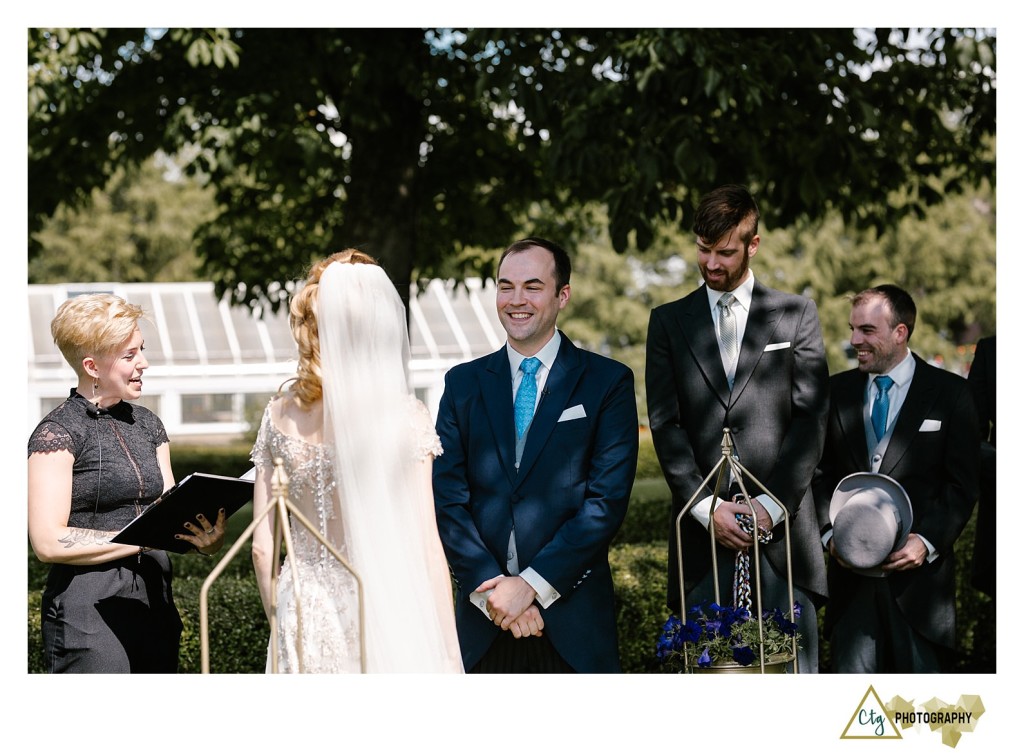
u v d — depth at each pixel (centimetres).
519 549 358
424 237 998
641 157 644
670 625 350
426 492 303
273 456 302
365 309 298
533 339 368
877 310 418
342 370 295
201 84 833
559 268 367
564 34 715
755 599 393
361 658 280
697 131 643
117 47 809
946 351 2516
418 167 827
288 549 273
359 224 803
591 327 2516
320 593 296
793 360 402
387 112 789
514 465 363
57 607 348
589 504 355
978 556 456
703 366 401
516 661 362
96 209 2778
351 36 748
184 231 2817
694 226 397
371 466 293
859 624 414
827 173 721
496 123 934
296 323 304
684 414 405
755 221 396
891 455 417
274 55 782
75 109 826
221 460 1366
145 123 869
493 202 970
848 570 423
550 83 695
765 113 696
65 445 344
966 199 2600
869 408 427
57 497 341
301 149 798
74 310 354
